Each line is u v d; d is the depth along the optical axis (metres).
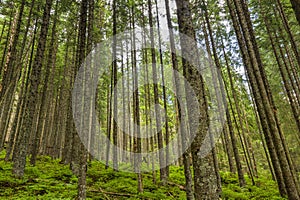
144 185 11.22
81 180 6.96
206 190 4.67
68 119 15.55
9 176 9.04
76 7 14.65
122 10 15.08
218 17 15.47
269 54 17.48
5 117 15.49
